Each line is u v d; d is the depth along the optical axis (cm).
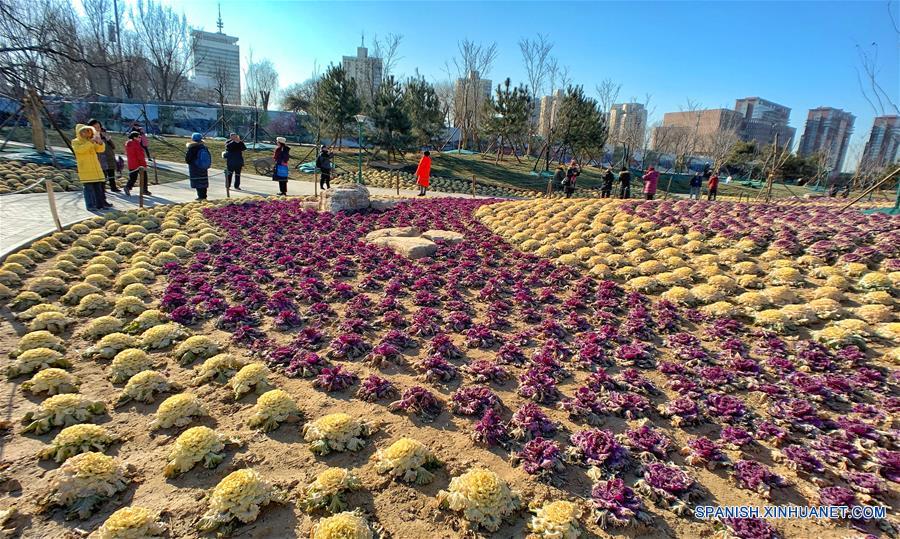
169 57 4928
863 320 668
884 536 342
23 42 1844
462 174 3406
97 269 788
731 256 930
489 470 390
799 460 407
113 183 1583
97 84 4450
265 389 487
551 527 324
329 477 354
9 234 927
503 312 731
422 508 348
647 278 845
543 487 375
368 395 484
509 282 877
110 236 1028
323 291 791
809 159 5450
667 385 535
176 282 766
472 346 617
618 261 953
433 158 3694
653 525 344
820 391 507
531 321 709
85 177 1211
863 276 782
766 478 386
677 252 973
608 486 368
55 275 745
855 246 892
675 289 782
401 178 2983
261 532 322
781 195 4075
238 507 326
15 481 353
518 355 585
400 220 1332
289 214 1353
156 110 3716
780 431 445
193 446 380
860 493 378
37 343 533
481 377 529
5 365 505
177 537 315
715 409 483
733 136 5434
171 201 1499
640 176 4525
